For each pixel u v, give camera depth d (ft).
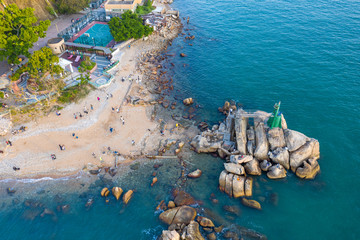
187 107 271.90
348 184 196.44
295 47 349.82
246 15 452.35
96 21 410.52
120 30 337.31
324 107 259.39
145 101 268.00
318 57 326.03
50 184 196.54
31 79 266.36
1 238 167.22
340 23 395.14
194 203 186.19
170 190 195.42
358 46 338.95
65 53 321.32
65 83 268.41
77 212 181.16
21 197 188.34
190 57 352.28
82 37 360.48
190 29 422.00
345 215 179.01
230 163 201.05
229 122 239.71
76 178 200.95
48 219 176.86
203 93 291.38
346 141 226.17
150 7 465.88
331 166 208.44
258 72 314.76
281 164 206.59
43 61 243.60
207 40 389.60
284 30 391.86
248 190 190.08
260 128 220.84
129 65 319.47
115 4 412.77
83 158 214.48
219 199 189.47
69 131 234.17
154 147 226.79
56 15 408.67
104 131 237.25
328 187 195.42
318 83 287.69
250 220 177.17
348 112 251.39
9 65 291.99
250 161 205.57
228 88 296.71
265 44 364.58
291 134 210.18
